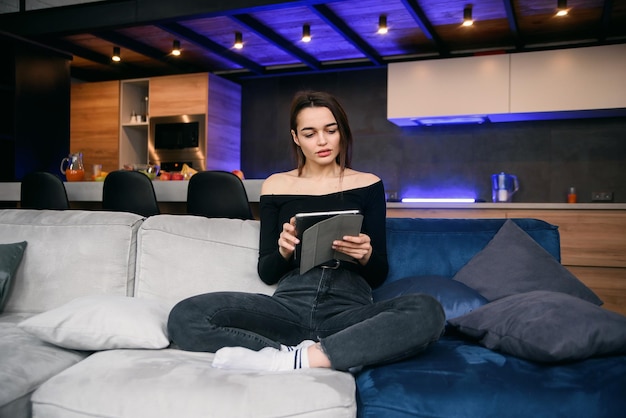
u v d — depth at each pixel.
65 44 5.47
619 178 4.93
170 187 3.64
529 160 5.20
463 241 2.18
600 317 1.49
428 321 1.47
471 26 4.78
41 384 1.49
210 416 1.29
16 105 5.09
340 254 1.72
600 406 1.31
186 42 5.32
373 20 4.61
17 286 2.17
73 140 6.50
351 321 1.62
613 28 4.78
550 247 2.16
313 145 1.95
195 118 5.87
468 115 4.90
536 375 1.38
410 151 5.58
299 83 6.06
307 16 4.56
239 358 1.45
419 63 5.03
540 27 4.78
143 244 2.12
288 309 1.73
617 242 4.14
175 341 1.64
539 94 4.69
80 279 2.13
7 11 5.26
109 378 1.40
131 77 6.62
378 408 1.33
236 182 3.17
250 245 2.09
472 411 1.31
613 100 4.50
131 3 4.54
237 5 4.16
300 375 1.37
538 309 1.55
